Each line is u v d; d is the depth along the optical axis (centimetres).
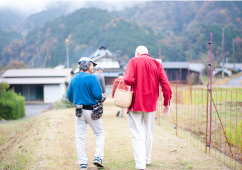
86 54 12575
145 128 354
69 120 753
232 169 356
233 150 489
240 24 15362
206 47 11375
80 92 347
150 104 336
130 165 373
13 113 2039
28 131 734
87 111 346
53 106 1914
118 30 13938
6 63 12975
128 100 331
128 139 526
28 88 3566
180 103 1070
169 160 392
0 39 16438
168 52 11006
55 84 3566
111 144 488
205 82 4244
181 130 627
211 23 15712
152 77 336
